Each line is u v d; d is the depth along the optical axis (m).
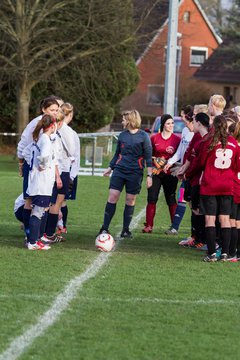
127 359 15.03
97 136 71.75
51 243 28.06
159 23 86.38
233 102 142.88
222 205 25.23
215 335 16.91
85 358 14.98
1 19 79.56
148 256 26.06
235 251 25.88
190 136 30.98
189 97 140.50
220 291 21.00
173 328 17.28
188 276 22.88
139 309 18.75
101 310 18.50
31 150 25.80
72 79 86.50
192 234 28.47
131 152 29.44
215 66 145.00
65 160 27.89
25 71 80.31
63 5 79.94
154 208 32.06
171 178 31.75
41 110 26.84
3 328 16.70
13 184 52.09
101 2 79.81
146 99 155.12
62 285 20.91
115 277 22.25
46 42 81.69
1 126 91.12
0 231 30.89
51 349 15.46
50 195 26.11
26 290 20.16
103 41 81.44
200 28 164.62
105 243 26.53
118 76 89.81
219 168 24.91
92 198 45.19
